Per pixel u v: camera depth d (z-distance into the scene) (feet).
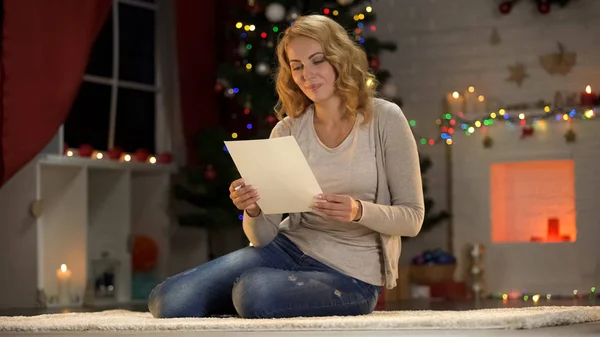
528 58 23.67
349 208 9.58
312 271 10.18
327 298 9.85
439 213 23.72
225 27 24.58
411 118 24.76
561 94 23.30
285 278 9.85
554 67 23.40
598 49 23.04
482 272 23.67
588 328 8.33
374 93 10.82
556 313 8.84
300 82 10.24
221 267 10.55
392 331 8.18
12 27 18.81
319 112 10.45
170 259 23.53
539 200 23.88
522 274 23.34
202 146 22.53
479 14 24.18
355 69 10.30
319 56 10.14
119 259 22.12
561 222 23.68
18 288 19.48
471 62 24.23
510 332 7.91
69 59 19.77
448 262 23.15
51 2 19.42
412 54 24.80
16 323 9.70
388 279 10.32
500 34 23.97
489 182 23.82
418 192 10.32
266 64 21.58
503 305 18.95
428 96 24.61
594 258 22.67
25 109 18.97
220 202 22.57
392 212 10.00
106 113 22.74
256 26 22.26
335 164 10.28
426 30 24.66
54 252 20.83
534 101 23.54
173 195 23.20
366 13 22.50
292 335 7.95
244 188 9.64
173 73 24.30
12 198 19.58
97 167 21.29
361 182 10.26
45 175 20.90
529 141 23.45
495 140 23.79
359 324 8.41
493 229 23.91
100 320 10.30
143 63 23.84
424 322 8.35
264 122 23.68
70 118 21.81
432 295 22.95
